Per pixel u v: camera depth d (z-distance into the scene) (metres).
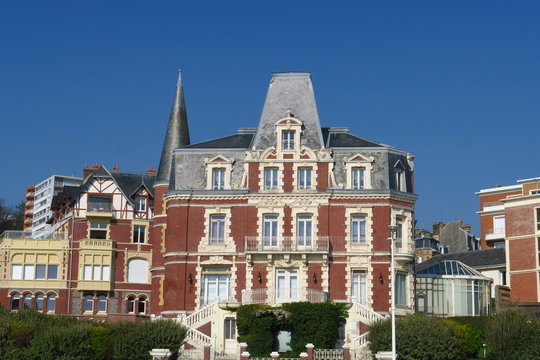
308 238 57.62
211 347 47.94
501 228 87.69
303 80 61.53
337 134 61.72
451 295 63.03
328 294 56.47
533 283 70.12
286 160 58.69
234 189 58.62
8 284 73.69
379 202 57.81
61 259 74.50
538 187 76.81
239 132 62.47
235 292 57.09
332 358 46.09
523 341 46.81
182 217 58.59
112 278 74.75
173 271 58.00
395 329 45.53
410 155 60.69
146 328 47.28
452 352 45.88
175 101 69.75
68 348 46.38
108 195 76.44
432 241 97.44
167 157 67.00
